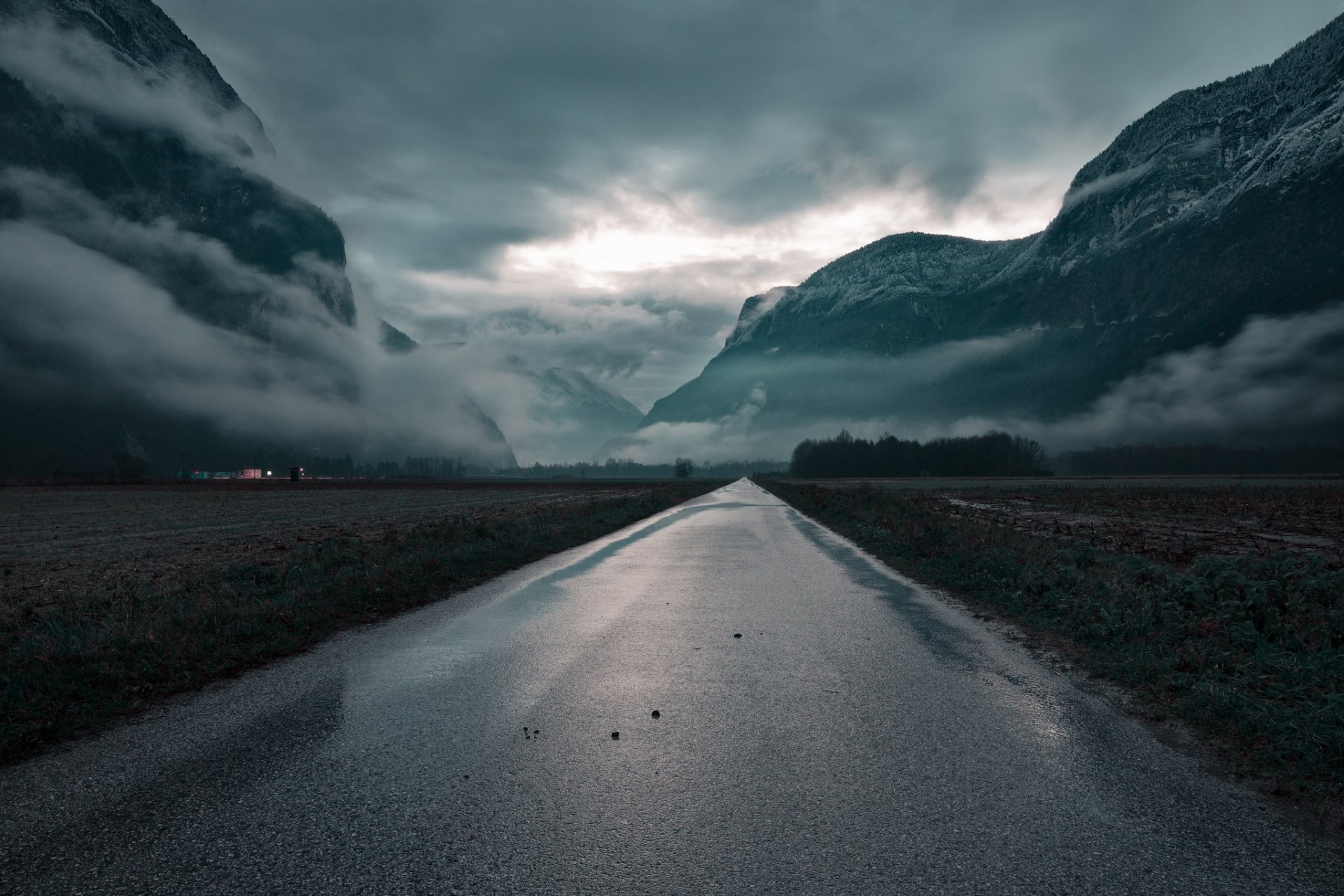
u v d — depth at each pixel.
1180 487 73.25
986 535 17.33
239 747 4.70
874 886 3.08
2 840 3.51
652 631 8.28
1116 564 12.46
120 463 171.50
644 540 19.81
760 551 17.06
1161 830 3.59
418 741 4.79
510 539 17.67
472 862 3.28
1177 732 4.98
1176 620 7.62
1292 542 19.48
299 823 3.65
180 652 6.86
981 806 3.83
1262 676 5.96
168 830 3.60
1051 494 53.91
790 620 8.91
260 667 6.76
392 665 6.82
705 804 3.85
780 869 3.22
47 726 4.92
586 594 10.93
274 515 35.97
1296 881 3.15
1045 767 4.34
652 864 3.26
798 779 4.17
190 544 21.12
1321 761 4.28
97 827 3.62
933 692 5.90
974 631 8.24
